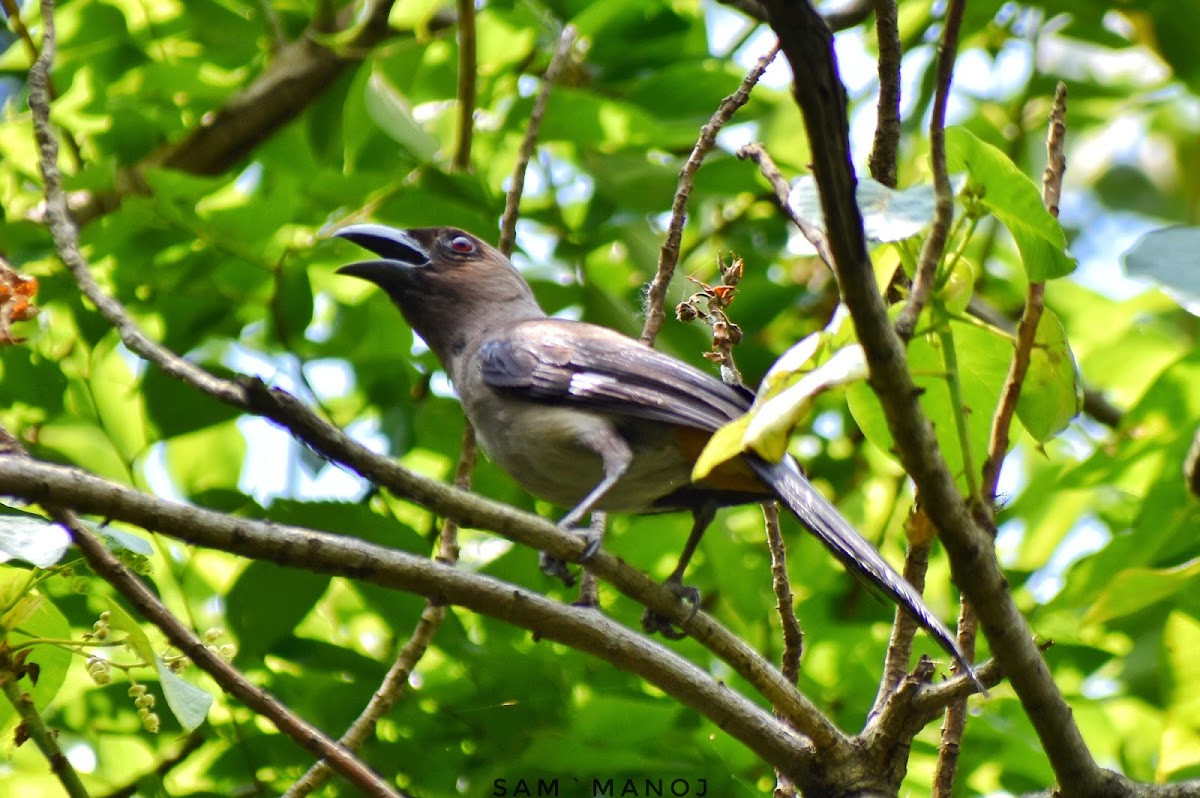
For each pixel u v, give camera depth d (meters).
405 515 11.94
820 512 7.93
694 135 12.38
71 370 11.64
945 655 10.94
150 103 12.26
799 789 7.84
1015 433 7.71
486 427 10.55
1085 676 11.05
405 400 12.19
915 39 14.20
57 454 10.93
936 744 10.46
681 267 13.60
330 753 7.32
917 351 7.26
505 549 11.17
